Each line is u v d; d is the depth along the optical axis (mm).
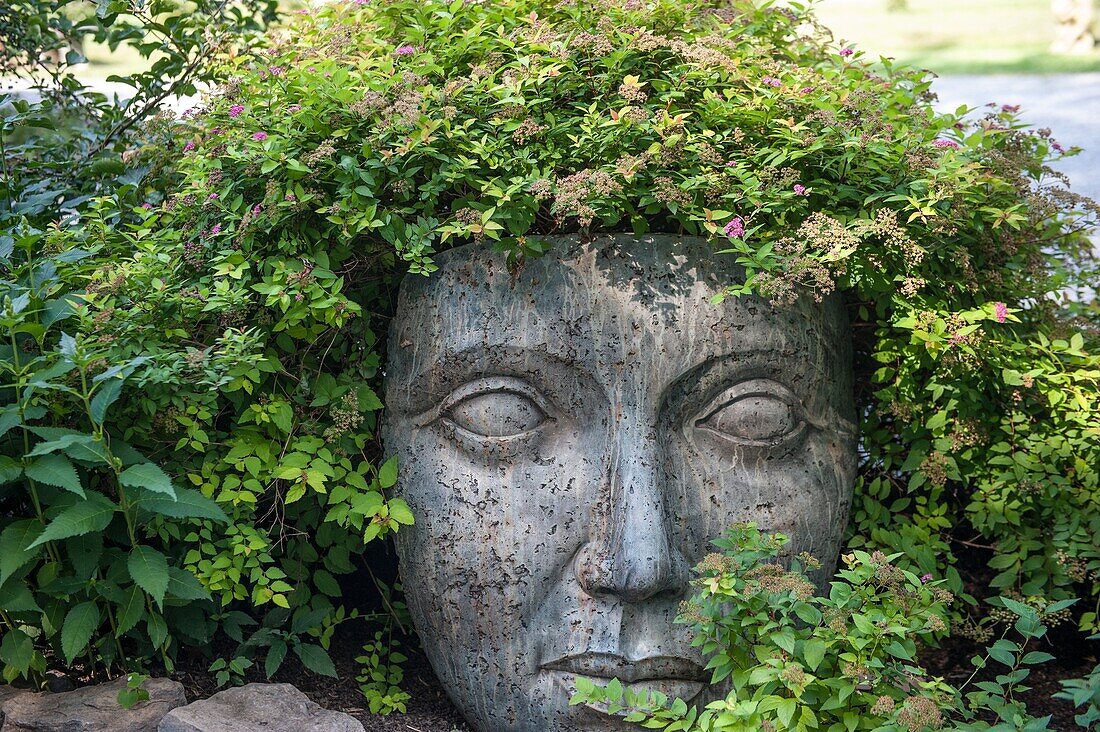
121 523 3395
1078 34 13844
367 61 3623
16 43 5109
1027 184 4012
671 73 3727
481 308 3480
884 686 2941
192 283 3645
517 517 3430
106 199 3975
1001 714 2889
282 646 3594
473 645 3496
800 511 3531
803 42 4621
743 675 3025
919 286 3637
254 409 3535
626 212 3598
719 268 3496
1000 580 3881
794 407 3557
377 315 3793
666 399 3449
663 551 3275
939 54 14234
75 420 3432
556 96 3713
